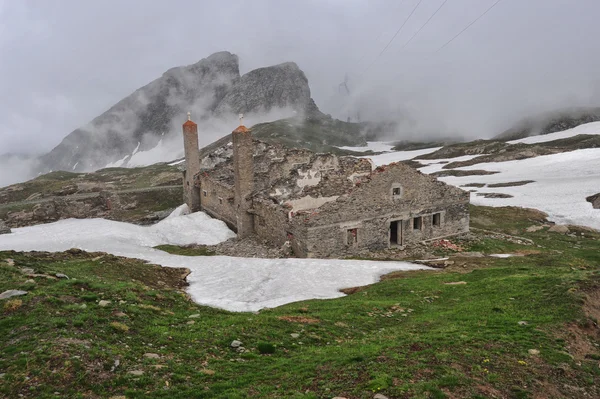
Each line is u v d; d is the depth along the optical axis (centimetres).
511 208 6975
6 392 1143
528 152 13975
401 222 4422
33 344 1369
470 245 4519
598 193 7394
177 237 5006
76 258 2900
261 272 3061
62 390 1178
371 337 1783
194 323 1817
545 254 3828
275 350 1622
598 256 4134
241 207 4794
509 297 2209
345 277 3022
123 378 1264
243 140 4681
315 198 4609
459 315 2011
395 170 4309
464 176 11594
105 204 7775
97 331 1530
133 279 2559
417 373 1356
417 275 3069
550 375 1407
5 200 9525
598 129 17562
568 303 1972
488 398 1243
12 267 2139
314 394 1241
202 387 1286
